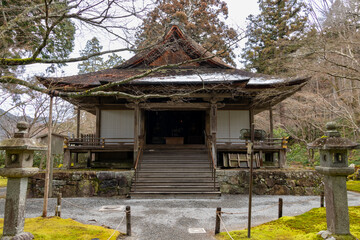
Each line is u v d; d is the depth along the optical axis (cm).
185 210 788
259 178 1106
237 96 1422
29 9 568
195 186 1023
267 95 1288
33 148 442
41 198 999
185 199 963
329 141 437
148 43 904
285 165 1292
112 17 636
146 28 891
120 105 1441
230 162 1282
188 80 1214
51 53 866
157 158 1230
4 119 1888
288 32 2378
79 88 1170
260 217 710
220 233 552
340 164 441
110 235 514
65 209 803
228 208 818
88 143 1329
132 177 1068
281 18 2519
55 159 1919
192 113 1856
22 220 445
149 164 1168
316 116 2002
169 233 563
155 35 905
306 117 2038
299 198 1016
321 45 1062
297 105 1956
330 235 429
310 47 1072
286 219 618
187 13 2152
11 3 651
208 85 1157
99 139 1412
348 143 426
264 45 2662
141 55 1512
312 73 1189
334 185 439
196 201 929
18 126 462
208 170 1128
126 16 653
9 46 659
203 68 1591
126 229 556
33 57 550
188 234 556
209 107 1270
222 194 1076
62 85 1121
